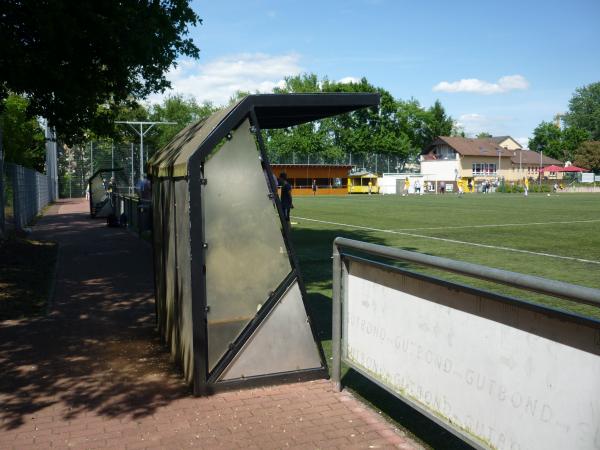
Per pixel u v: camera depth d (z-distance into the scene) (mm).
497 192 76875
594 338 2264
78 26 9570
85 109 12297
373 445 3707
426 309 3447
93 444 3805
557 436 2457
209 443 3775
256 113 5246
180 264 4969
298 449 3664
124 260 12539
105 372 5273
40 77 9984
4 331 6762
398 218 25453
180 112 84062
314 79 98562
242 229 4633
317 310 7590
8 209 17812
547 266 11422
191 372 4668
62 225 22594
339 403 4406
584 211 30359
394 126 98125
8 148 35406
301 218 25672
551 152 126250
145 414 4273
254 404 4402
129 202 20438
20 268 11055
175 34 12094
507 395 2762
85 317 7445
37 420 4227
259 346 4723
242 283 4672
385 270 3904
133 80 12617
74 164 58875
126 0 10391
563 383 2422
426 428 4012
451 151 95812
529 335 2611
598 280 9844
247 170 4609
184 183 4641
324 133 88750
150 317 7422
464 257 12766
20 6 9367
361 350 4297
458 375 3145
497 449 2838
